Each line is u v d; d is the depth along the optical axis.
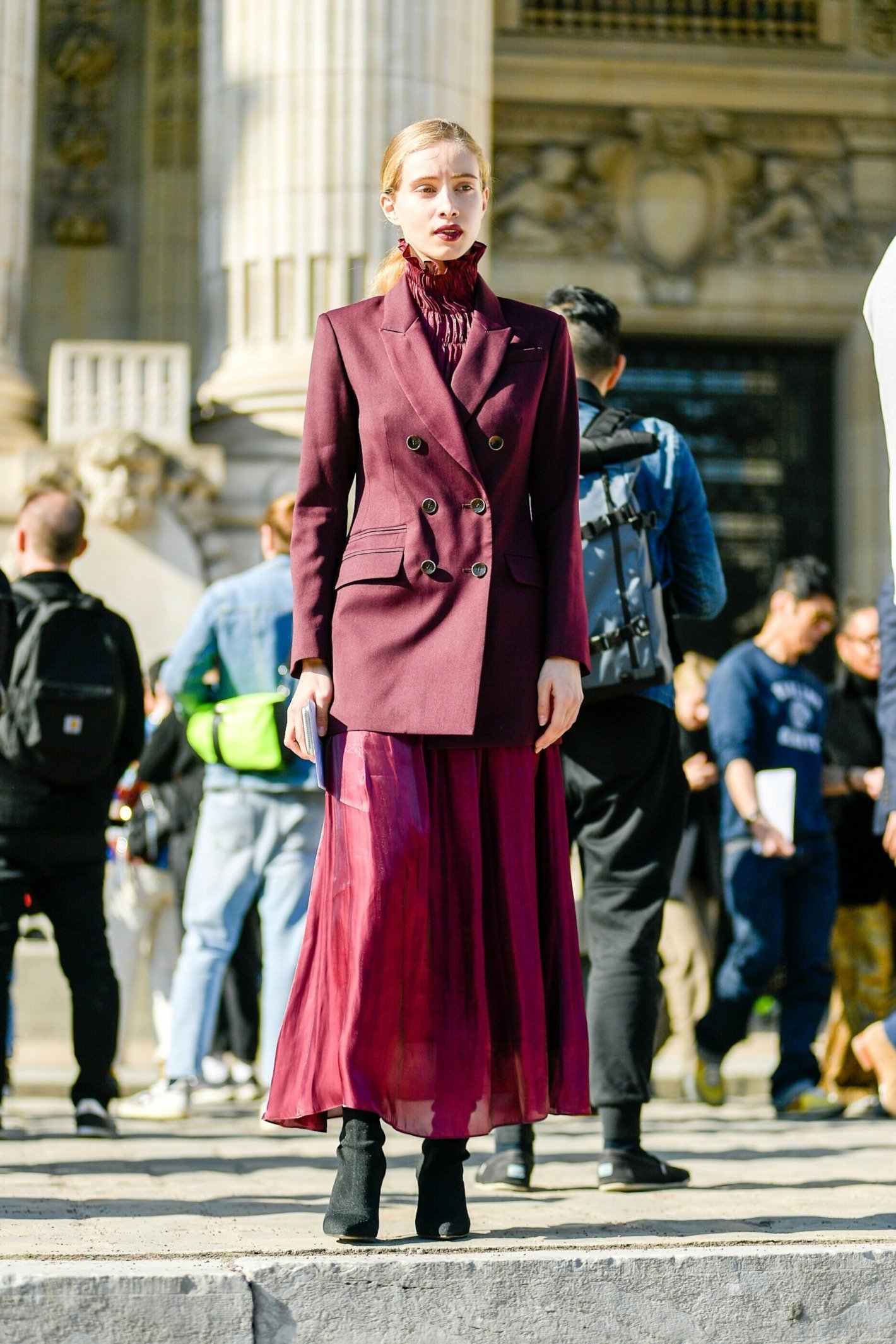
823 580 17.16
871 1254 7.52
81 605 13.72
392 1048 7.92
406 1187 10.49
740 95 34.16
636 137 34.12
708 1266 7.37
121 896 18.62
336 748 8.13
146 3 33.12
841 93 34.38
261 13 26.25
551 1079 8.36
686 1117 16.61
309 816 15.27
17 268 27.56
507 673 8.16
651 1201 9.62
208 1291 6.88
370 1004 7.86
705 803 18.80
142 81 33.06
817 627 17.17
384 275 8.87
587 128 34.12
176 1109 15.48
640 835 10.44
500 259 33.72
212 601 15.25
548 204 33.91
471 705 7.97
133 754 14.14
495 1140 10.45
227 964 16.17
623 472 10.70
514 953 8.16
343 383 8.34
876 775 17.39
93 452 25.31
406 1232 8.30
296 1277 7.00
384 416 8.17
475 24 26.69
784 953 17.36
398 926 7.92
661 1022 18.84
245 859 15.31
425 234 8.32
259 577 15.38
